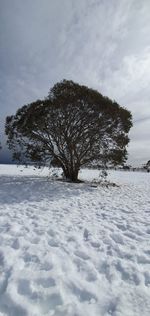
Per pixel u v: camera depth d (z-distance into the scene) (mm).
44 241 3980
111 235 4539
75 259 3367
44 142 15203
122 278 2930
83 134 14586
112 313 2248
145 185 15914
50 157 15758
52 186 11883
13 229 4473
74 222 5336
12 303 2295
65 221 5371
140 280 2877
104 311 2273
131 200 8977
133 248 3918
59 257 3393
